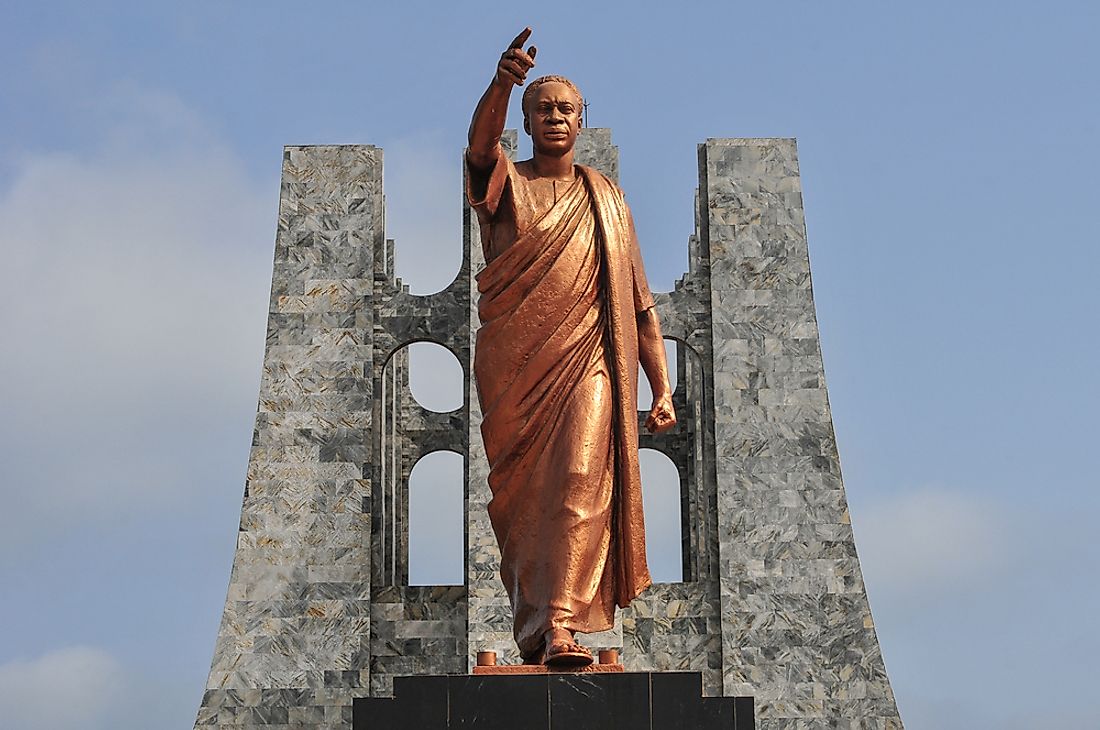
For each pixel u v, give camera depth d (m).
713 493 47.62
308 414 47.88
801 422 47.50
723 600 46.25
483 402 19.97
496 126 19.80
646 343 20.98
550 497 19.34
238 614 46.44
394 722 17.97
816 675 45.88
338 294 48.69
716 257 48.66
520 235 19.94
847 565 46.53
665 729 18.00
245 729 45.59
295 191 49.38
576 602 19.11
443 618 47.06
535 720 17.98
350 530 47.06
